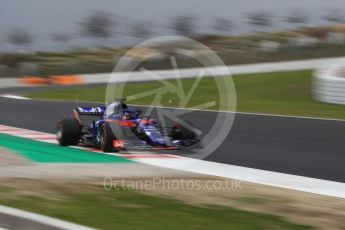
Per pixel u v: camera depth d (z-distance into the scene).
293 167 35.59
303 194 26.98
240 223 21.58
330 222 21.84
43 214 22.45
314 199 25.84
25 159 36.78
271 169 34.81
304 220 22.11
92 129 42.53
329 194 27.45
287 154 40.78
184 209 23.64
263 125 59.81
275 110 77.94
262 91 108.62
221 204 24.58
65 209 23.34
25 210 23.12
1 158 37.16
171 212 23.09
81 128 42.81
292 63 155.88
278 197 26.05
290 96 97.56
